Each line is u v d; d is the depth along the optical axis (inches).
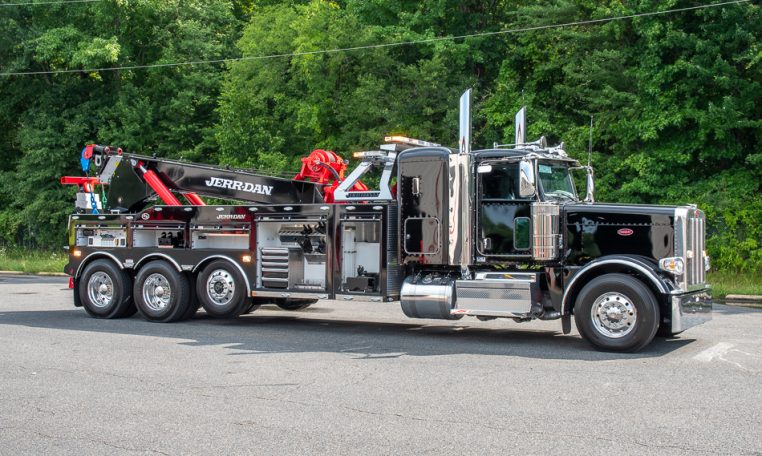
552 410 272.4
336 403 285.3
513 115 1040.8
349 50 1103.6
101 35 1312.7
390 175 470.0
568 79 1038.4
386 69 1135.6
